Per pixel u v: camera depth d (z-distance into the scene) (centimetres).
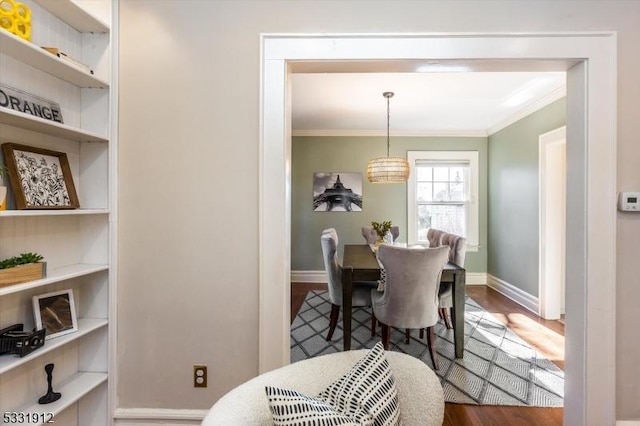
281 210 160
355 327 313
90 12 147
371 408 85
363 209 500
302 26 160
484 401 194
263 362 160
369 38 158
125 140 163
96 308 162
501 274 439
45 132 140
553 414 183
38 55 124
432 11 158
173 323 163
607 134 153
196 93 162
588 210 154
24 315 135
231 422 81
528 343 275
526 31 155
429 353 254
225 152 162
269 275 160
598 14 155
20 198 126
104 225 161
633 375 155
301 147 502
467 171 492
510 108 381
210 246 163
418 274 216
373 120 438
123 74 162
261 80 159
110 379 161
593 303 154
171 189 163
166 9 161
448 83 308
